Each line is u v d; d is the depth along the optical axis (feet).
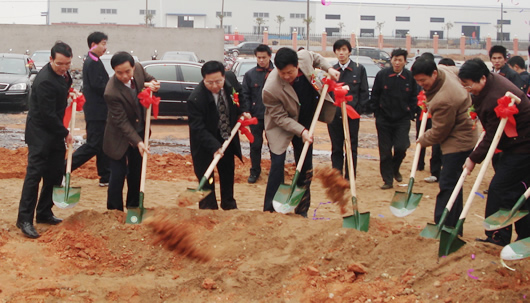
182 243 18.30
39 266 17.70
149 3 253.03
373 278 16.97
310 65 21.79
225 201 23.24
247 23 253.44
